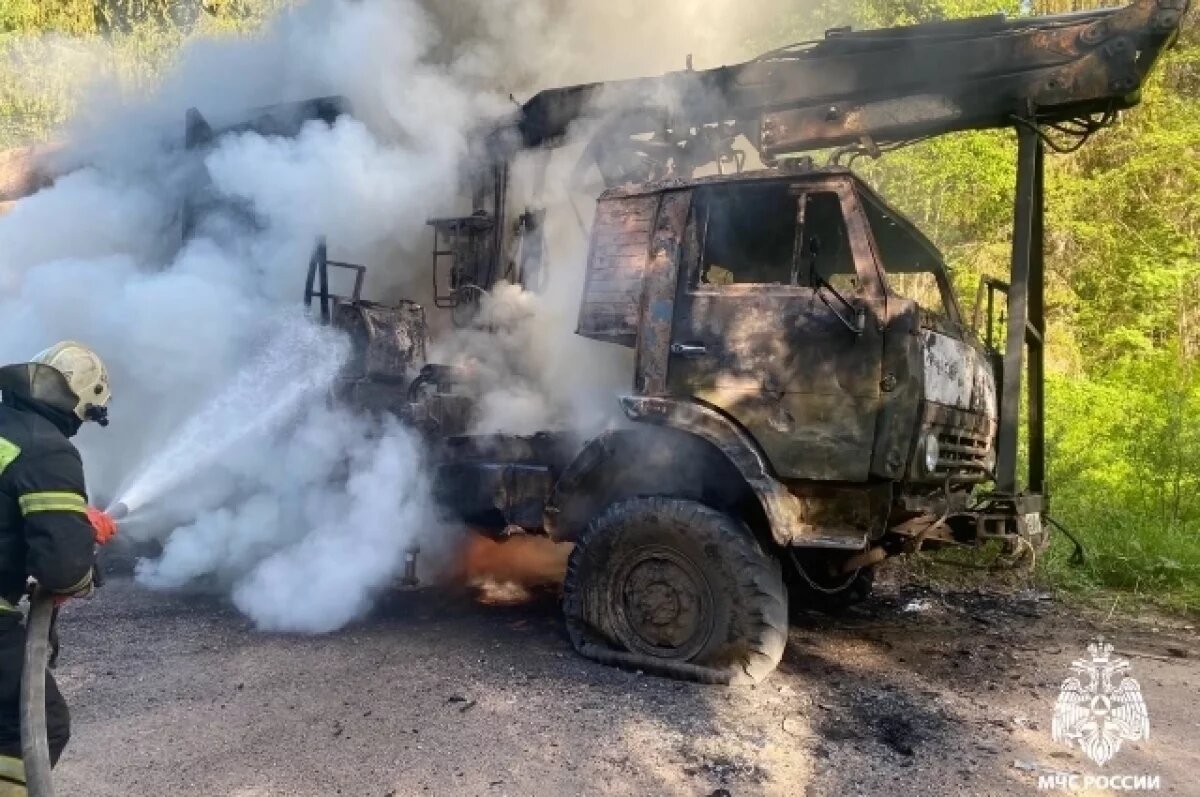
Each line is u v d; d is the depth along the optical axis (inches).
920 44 194.1
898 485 160.7
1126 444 323.6
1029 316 209.6
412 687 154.7
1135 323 519.2
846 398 157.4
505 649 175.9
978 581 243.6
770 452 161.2
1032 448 209.5
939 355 166.6
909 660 177.0
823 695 155.1
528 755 129.0
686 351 167.0
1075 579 236.8
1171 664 178.4
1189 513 288.4
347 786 119.9
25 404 93.7
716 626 158.7
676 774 124.1
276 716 142.3
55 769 124.0
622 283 177.9
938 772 126.1
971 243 504.1
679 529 161.2
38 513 89.1
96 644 179.2
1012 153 477.1
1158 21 175.9
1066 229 534.6
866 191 173.2
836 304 159.3
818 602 217.5
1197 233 542.0
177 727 138.1
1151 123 547.8
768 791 119.8
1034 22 189.5
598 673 162.2
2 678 91.7
